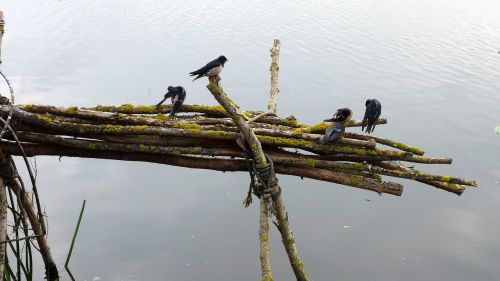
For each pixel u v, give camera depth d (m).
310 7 32.06
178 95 8.66
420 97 20.50
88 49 24.62
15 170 8.58
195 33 26.80
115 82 21.02
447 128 18.31
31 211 9.62
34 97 19.42
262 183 8.29
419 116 19.16
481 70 23.12
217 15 29.88
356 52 24.73
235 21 28.81
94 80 21.23
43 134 8.25
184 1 32.78
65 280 11.16
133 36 26.44
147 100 19.34
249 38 26.25
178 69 22.39
